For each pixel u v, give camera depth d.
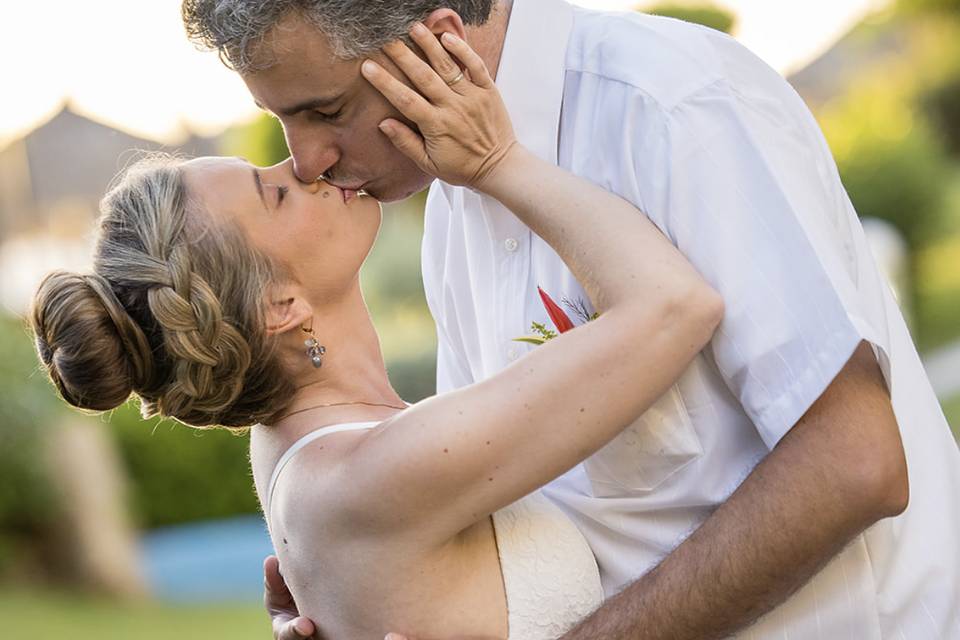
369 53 1.84
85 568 8.75
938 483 1.96
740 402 1.84
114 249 1.98
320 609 1.94
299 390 2.04
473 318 2.27
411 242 12.28
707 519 1.81
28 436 8.65
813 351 1.71
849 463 1.69
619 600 1.84
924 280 14.32
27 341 8.80
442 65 1.85
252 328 1.96
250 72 1.87
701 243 1.79
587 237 1.82
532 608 1.91
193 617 7.69
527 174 1.88
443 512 1.80
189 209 1.96
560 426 1.76
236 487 9.68
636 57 1.91
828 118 16.08
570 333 1.79
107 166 12.16
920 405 2.00
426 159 1.90
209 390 1.96
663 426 1.86
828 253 1.74
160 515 9.57
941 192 15.34
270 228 1.98
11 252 11.91
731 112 1.81
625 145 1.87
